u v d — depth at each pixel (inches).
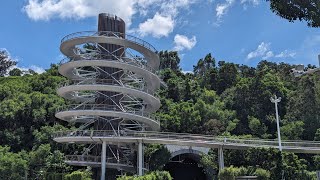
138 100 2935.5
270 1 722.8
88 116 2637.8
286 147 2459.4
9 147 2687.0
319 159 2751.0
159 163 2508.6
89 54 2694.4
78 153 2812.5
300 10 700.0
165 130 3390.7
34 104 3253.0
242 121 3843.5
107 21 2765.7
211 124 3535.9
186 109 3585.1
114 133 2440.9
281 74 4832.7
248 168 2185.0
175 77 4808.1
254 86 4033.0
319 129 3284.9
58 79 3924.7
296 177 2156.7
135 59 2736.2
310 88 3740.2
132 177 1996.8
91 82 2662.4
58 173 2278.5
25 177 2311.8
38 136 2883.9
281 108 3914.9
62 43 2625.5
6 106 3218.5
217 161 2620.6
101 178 2353.6
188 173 3201.3
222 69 5000.0
